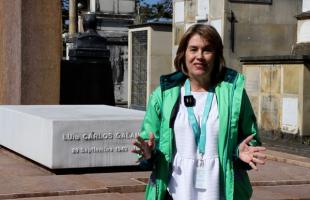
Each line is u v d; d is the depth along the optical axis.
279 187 7.97
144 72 22.16
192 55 3.71
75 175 8.20
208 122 3.69
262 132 12.75
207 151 3.69
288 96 12.17
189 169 3.67
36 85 12.12
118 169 8.66
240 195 3.76
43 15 12.12
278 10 17.75
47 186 7.39
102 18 30.12
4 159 9.59
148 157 3.69
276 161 10.09
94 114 9.16
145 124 3.83
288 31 17.86
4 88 12.42
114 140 8.55
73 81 15.20
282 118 12.31
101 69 15.51
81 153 8.40
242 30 17.36
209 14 17.66
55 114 9.07
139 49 22.47
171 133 3.74
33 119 8.84
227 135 3.67
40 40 12.12
